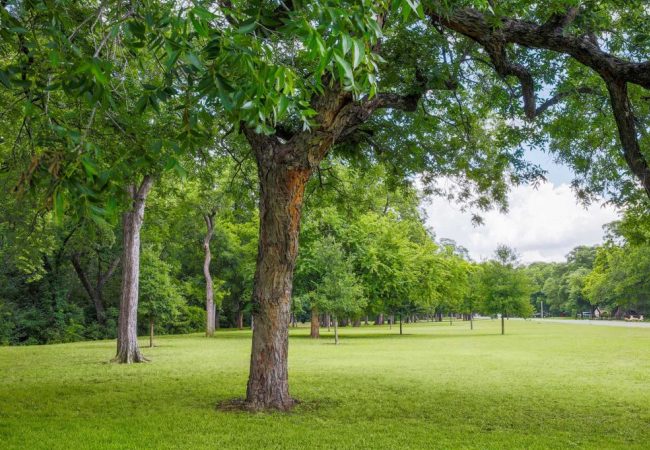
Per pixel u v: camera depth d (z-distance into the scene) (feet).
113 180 11.79
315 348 87.86
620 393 39.40
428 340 113.09
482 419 30.09
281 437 25.16
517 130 42.09
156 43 10.74
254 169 52.54
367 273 127.65
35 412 31.63
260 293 32.53
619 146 40.81
